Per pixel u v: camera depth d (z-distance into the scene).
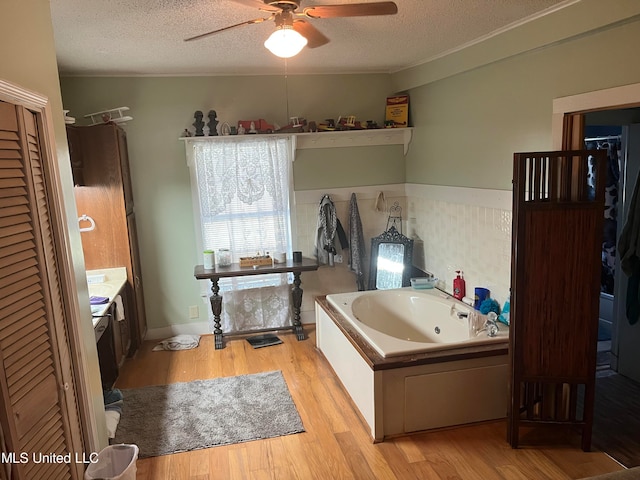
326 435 2.98
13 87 1.66
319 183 4.80
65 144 2.27
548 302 2.62
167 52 3.47
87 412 2.22
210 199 4.54
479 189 3.70
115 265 4.11
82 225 4.00
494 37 3.25
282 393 3.54
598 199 2.50
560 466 2.62
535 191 2.56
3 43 1.67
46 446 1.79
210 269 4.43
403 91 4.75
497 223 3.50
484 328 3.24
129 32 2.88
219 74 4.43
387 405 2.89
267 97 4.59
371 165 4.91
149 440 2.97
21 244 1.69
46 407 1.81
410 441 2.89
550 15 2.74
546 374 2.69
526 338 2.67
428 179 4.54
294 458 2.76
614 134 4.65
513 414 2.77
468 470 2.61
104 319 3.21
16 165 1.68
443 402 2.98
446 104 4.11
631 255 3.47
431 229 4.54
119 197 4.00
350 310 3.77
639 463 2.63
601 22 2.42
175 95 4.40
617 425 3.04
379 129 4.65
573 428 2.95
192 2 2.37
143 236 4.54
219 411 3.31
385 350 2.93
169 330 4.75
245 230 4.67
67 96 4.19
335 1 2.52
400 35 3.25
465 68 3.63
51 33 2.17
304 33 2.45
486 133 3.59
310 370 3.93
